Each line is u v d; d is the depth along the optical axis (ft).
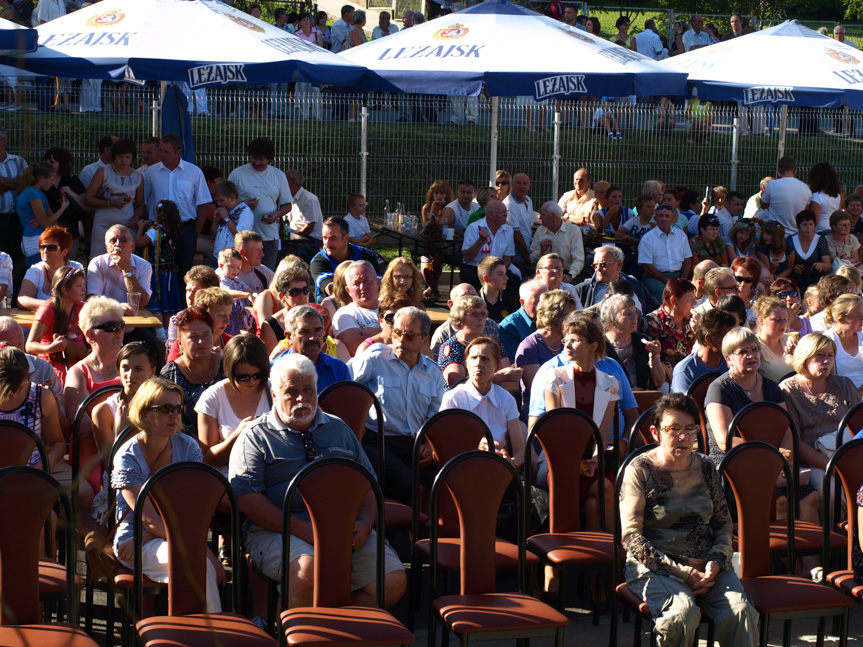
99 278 25.36
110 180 32.73
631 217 39.70
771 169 48.29
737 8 99.91
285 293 21.42
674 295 22.72
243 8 65.41
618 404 18.54
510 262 33.68
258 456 13.85
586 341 17.24
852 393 18.43
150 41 31.30
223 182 31.94
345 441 14.42
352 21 63.67
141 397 13.24
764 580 14.05
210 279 22.22
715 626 13.38
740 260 25.95
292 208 38.50
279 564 13.38
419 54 34.58
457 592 16.44
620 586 13.93
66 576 11.86
